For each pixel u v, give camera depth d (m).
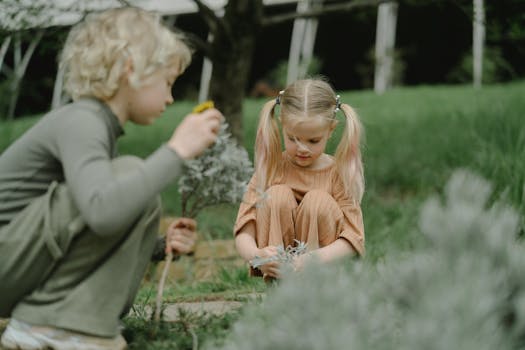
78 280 2.00
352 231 2.83
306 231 2.79
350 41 19.03
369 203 5.80
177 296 3.43
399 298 1.46
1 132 7.62
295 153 2.78
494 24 6.06
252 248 2.77
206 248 4.96
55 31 5.68
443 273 1.39
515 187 4.29
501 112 6.11
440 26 17.80
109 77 2.07
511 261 1.55
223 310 2.61
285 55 19.53
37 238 1.97
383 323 1.38
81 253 1.97
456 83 18.09
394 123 8.98
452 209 1.57
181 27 16.92
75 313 1.95
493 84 14.75
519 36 5.88
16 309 2.03
